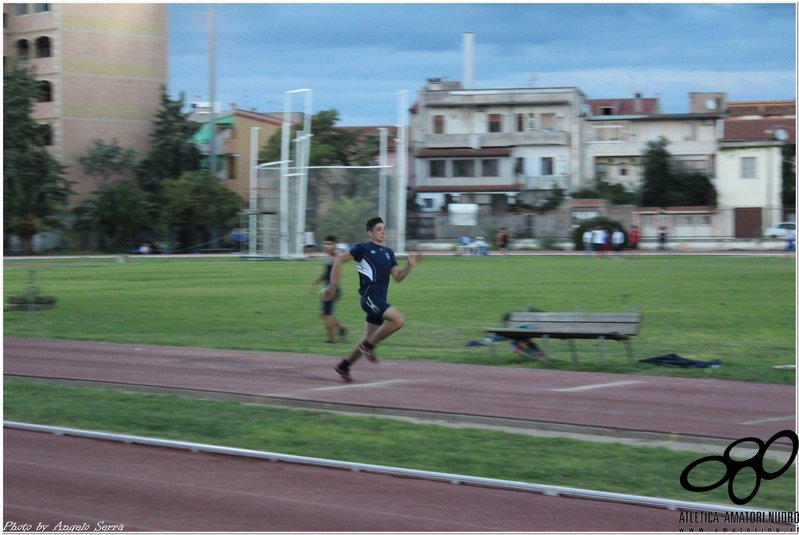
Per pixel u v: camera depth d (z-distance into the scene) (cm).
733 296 2781
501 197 8688
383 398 1138
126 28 8256
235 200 7619
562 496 714
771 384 1254
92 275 4119
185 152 8312
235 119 8875
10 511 682
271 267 4822
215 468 798
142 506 693
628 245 6738
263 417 1012
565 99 8600
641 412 1048
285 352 1609
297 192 5675
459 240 6581
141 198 7644
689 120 8406
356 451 850
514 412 1046
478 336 1866
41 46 8112
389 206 5809
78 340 1792
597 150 8669
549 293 2942
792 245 6525
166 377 1313
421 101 8888
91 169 8000
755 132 8050
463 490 730
